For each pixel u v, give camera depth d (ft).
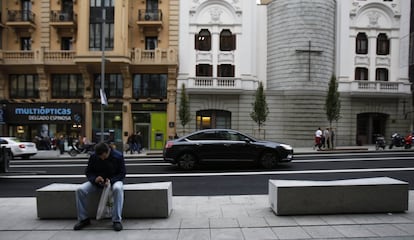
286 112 78.74
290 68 78.43
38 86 78.64
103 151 15.87
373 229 14.70
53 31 79.10
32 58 76.13
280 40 80.07
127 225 15.72
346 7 82.99
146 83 78.74
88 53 73.51
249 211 18.34
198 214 17.76
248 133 78.89
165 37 80.18
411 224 15.42
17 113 76.48
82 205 15.46
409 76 77.92
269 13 83.35
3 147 34.27
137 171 38.81
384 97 82.07
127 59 74.08
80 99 78.02
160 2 80.43
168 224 15.85
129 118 77.82
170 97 77.77
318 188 17.25
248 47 80.94
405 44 83.71
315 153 61.16
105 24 74.95
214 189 26.84
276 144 39.40
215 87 76.69
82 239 13.78
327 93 72.84
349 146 79.30
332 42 82.02
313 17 78.23
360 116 84.17
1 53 74.95
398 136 71.87
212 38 81.15
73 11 77.41
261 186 27.96
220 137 39.42
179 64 79.77
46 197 16.94
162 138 78.54
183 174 35.47
